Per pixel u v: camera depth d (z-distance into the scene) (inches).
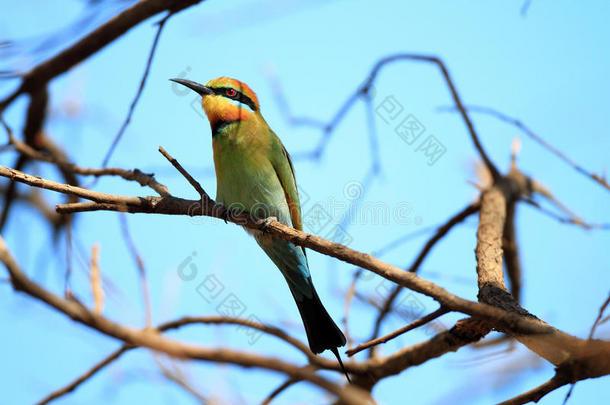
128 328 291.7
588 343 230.4
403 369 385.1
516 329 235.8
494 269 332.2
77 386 350.6
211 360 312.8
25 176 301.1
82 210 314.7
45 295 287.3
